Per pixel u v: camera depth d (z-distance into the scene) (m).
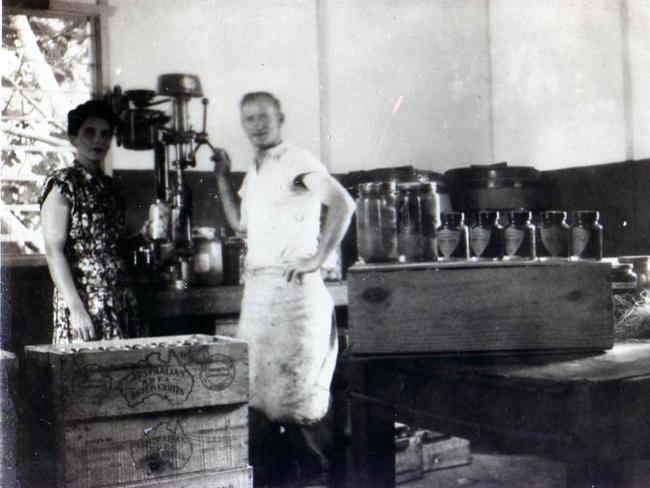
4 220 3.94
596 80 4.65
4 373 2.17
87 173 2.90
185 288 3.50
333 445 3.68
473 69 5.10
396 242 2.11
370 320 1.96
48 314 3.74
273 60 4.45
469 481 3.44
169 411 2.12
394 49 4.85
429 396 1.92
